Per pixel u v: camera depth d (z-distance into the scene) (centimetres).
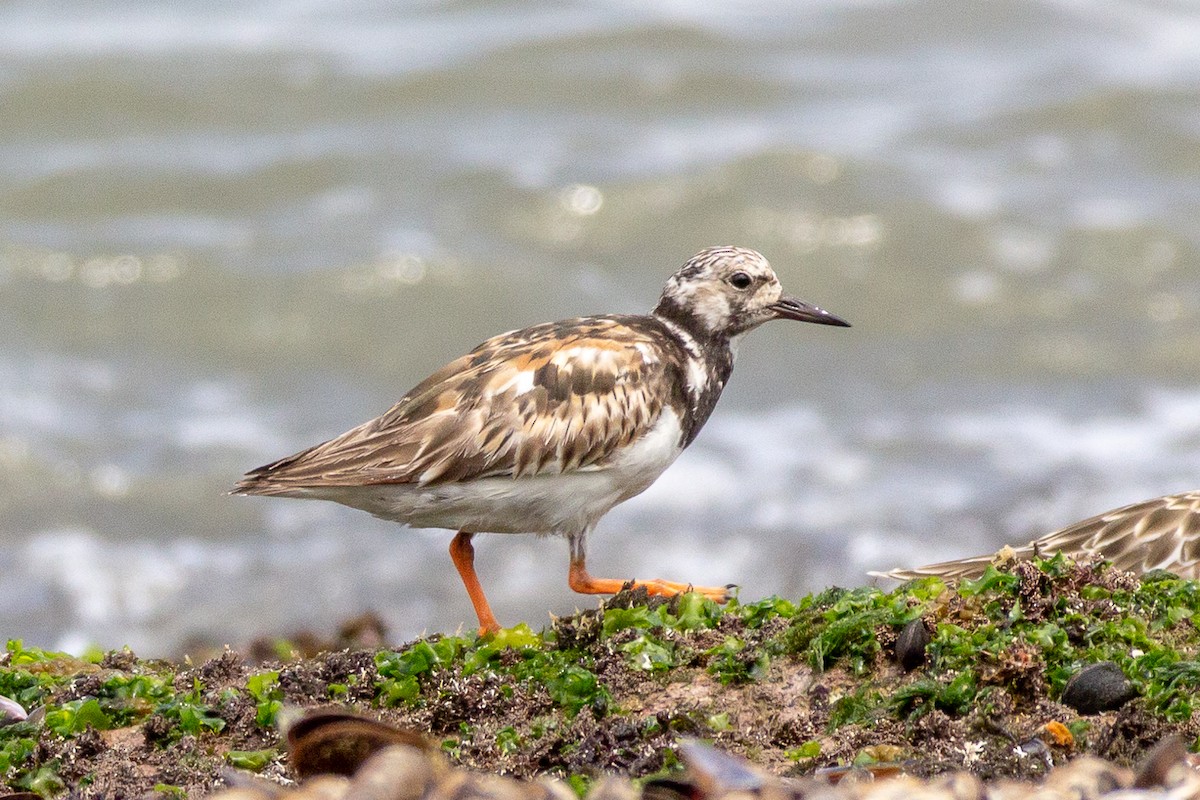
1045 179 2633
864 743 671
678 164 2583
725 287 974
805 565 1611
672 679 735
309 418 2000
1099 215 2500
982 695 685
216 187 2572
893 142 2739
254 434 1941
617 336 925
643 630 766
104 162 2641
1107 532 893
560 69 2961
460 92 2925
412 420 884
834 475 1795
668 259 2389
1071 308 2259
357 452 878
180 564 1670
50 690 797
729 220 2439
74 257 2317
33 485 1794
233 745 725
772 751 679
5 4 3397
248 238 2394
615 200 2475
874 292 2311
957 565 916
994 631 728
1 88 2791
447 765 597
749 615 792
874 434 1908
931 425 1936
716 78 2961
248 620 1552
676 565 1606
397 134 2759
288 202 2545
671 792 521
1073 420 1950
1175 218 2483
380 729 579
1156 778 514
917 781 539
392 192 2547
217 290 2242
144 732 736
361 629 1123
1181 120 2811
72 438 1902
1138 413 1969
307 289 2245
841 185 2525
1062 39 3247
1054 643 718
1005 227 2444
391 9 3319
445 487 877
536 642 801
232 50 3058
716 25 3186
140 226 2462
